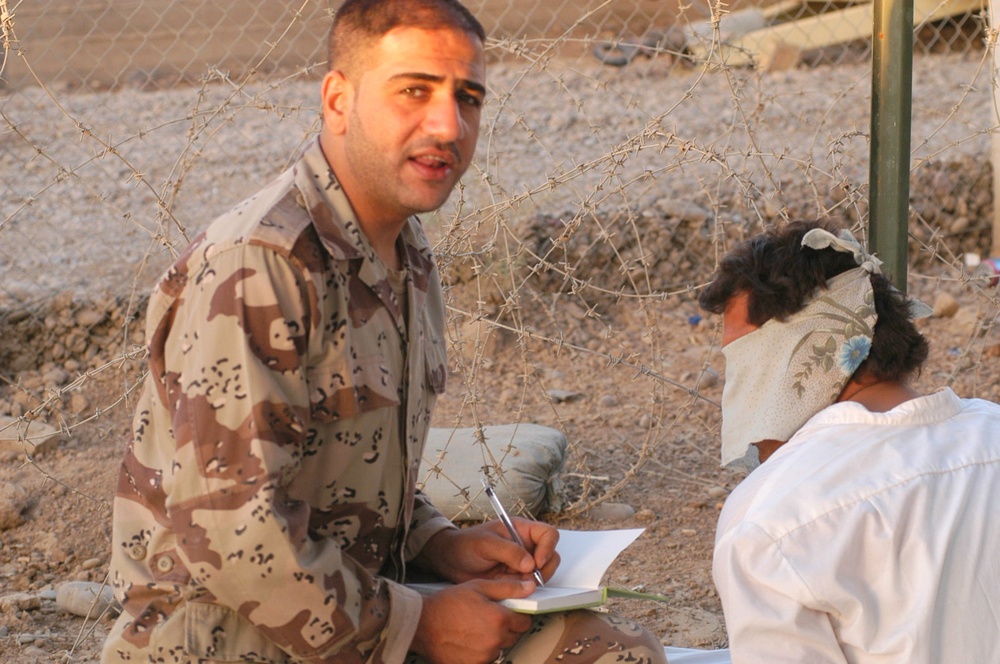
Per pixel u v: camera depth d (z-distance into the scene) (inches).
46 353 259.6
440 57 94.9
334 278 95.3
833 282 98.6
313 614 91.1
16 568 187.5
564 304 289.3
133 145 369.7
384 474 102.3
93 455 225.6
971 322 280.4
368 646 96.5
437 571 115.4
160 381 96.7
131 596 100.0
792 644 86.1
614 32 454.3
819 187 310.8
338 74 98.0
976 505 90.0
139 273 187.6
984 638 87.0
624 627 107.0
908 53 170.7
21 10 428.8
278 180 98.9
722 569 89.7
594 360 271.1
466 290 277.4
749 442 99.6
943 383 254.2
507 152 345.7
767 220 305.0
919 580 87.1
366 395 97.6
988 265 294.5
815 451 93.1
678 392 256.4
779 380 98.7
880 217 176.6
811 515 88.6
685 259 302.4
